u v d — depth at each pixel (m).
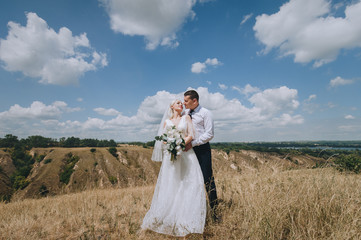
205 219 2.84
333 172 3.49
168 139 3.03
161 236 2.78
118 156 96.06
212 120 3.26
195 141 3.14
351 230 1.93
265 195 2.85
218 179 4.05
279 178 3.41
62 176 75.19
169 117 3.69
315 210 2.46
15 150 106.00
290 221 2.47
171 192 3.02
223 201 3.35
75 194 5.91
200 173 3.08
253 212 2.62
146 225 2.93
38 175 75.00
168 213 2.89
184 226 2.69
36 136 123.50
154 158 3.74
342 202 2.49
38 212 4.28
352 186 3.00
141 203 4.30
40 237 2.92
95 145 135.88
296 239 2.07
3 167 88.62
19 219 3.73
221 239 2.43
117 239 2.70
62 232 3.07
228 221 2.78
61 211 4.19
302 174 3.45
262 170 4.00
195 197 2.91
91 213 3.75
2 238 2.84
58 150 102.12
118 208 4.00
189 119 3.23
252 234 2.26
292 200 2.69
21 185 64.81
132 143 145.50
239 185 3.57
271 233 2.21
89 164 83.31
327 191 2.78
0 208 5.43
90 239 2.69
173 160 3.08
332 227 2.17
